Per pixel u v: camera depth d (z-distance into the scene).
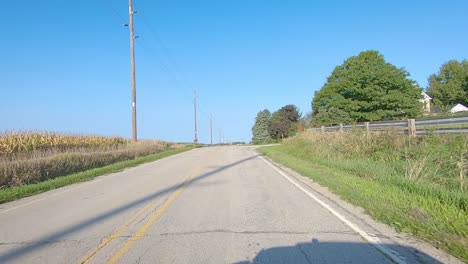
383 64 56.78
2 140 22.45
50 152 22.11
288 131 81.56
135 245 6.89
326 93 60.22
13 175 15.96
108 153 26.83
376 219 8.46
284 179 15.95
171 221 8.70
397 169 14.98
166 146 51.69
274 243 6.85
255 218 8.80
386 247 6.49
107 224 8.62
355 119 55.75
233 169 20.61
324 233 7.44
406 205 9.23
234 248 6.60
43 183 15.97
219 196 11.95
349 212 9.26
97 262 6.04
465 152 13.55
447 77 88.50
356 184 12.69
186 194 12.50
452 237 6.71
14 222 9.27
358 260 5.91
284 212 9.39
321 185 13.91
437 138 16.42
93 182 17.03
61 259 6.26
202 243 6.92
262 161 25.98
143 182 16.27
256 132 120.38
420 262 5.77
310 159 23.58
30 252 6.70
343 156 20.94
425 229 7.22
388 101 55.56
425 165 13.63
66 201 12.14
